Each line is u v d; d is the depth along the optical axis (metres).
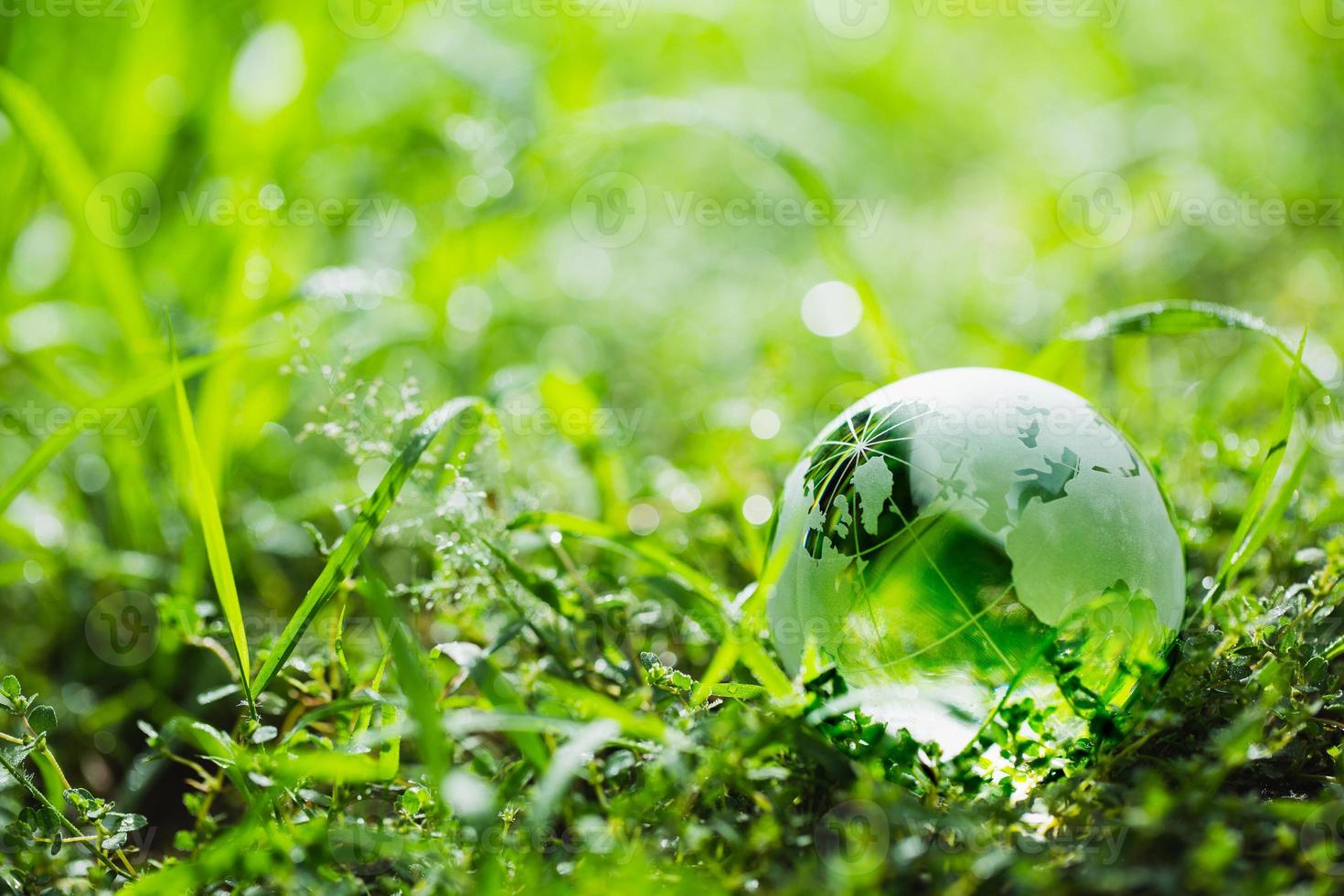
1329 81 3.88
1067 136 4.26
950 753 1.35
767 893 1.20
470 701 1.55
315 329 2.59
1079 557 1.30
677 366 3.15
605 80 3.66
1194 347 2.95
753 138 2.34
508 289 3.21
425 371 2.84
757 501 2.14
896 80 4.86
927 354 3.04
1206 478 2.00
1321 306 3.02
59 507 2.44
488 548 1.59
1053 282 3.44
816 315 3.20
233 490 2.54
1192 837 1.09
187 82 3.11
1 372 2.50
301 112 2.88
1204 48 4.32
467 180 2.96
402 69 3.29
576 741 1.17
